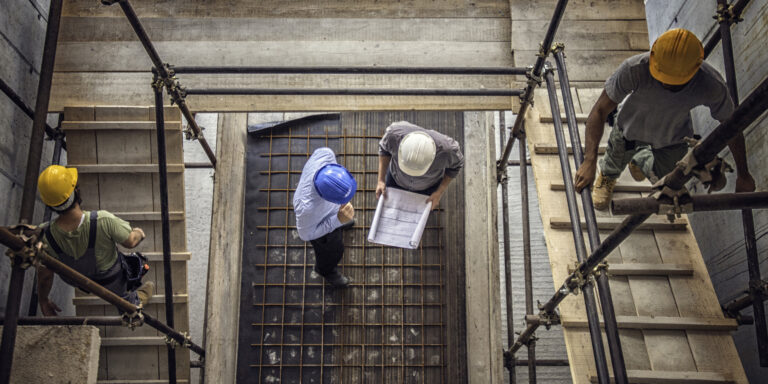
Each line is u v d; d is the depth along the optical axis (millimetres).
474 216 5258
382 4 4738
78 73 4465
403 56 4625
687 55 2246
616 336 2520
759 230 3709
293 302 5242
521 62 4508
